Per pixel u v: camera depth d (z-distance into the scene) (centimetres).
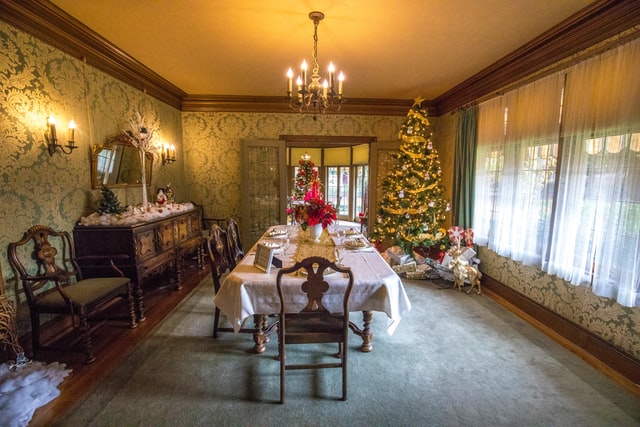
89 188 313
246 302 201
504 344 260
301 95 255
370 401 193
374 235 498
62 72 277
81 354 240
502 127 355
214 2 233
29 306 228
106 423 174
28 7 233
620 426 174
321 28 274
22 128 240
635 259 208
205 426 173
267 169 539
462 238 407
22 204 241
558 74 276
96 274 293
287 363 232
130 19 260
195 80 430
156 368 224
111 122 345
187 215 421
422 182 455
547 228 289
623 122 215
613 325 229
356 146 1002
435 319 305
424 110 460
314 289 182
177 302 343
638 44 207
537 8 236
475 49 315
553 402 192
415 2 231
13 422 169
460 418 180
